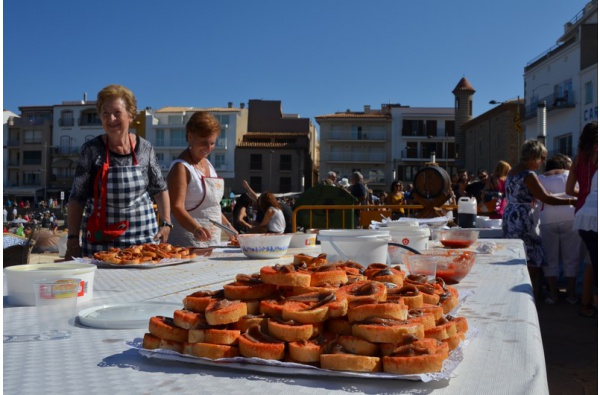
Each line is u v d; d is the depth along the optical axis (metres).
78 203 2.95
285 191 65.81
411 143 69.44
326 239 2.11
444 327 0.99
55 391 0.85
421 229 2.68
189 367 0.97
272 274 1.09
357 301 0.99
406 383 0.87
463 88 63.19
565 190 5.32
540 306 5.55
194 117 3.45
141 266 2.35
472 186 10.12
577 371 3.50
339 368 0.89
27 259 4.71
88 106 72.06
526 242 5.24
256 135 68.31
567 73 37.81
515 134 46.97
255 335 0.97
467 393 0.83
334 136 70.25
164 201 3.24
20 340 1.17
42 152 73.19
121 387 0.87
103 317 1.32
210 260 2.72
